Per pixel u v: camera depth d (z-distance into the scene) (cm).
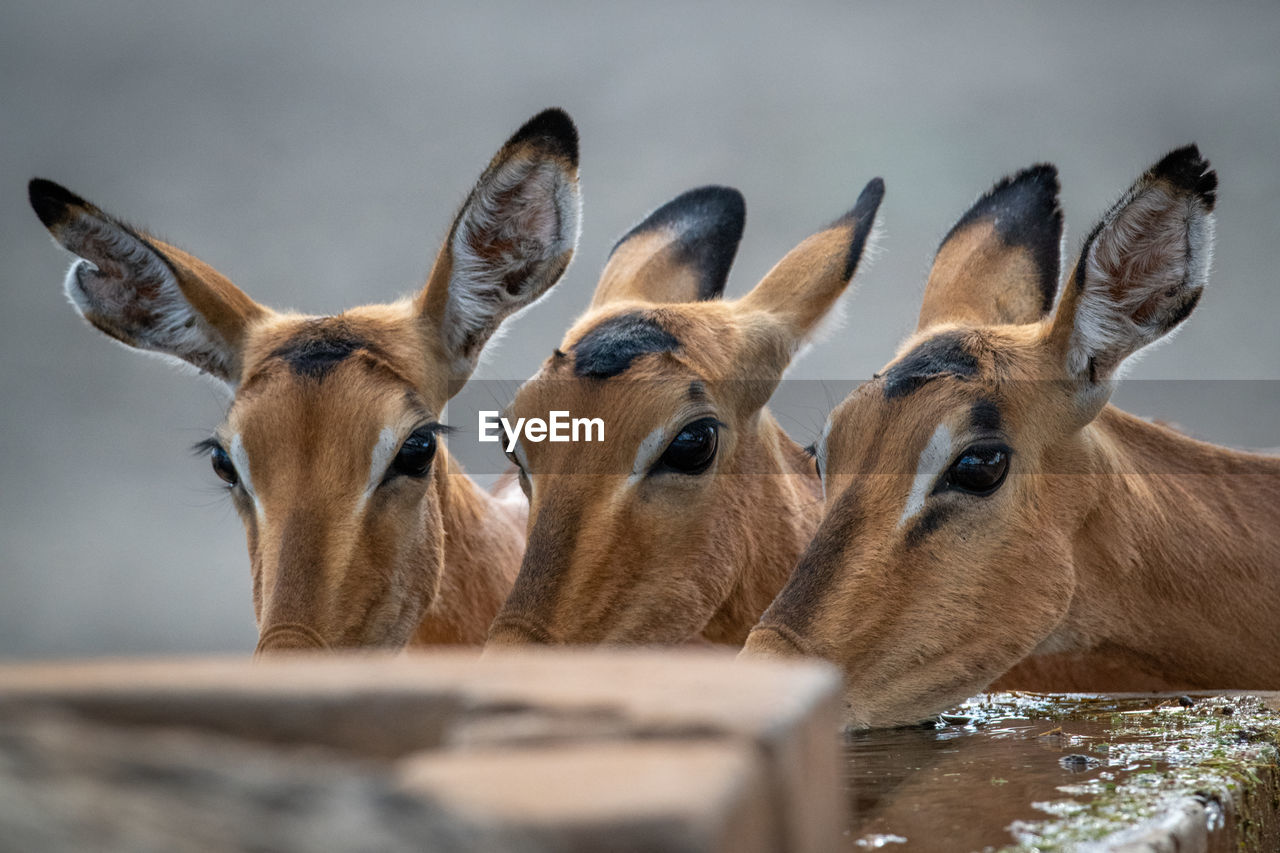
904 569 1944
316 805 509
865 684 1898
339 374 2211
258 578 2164
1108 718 1838
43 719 614
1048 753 1573
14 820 492
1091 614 2094
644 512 2197
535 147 2408
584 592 2133
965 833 1177
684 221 2864
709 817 506
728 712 623
